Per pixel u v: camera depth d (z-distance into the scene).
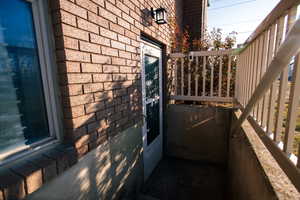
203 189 2.35
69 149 1.07
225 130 2.90
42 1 0.97
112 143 1.54
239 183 1.50
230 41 3.53
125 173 1.81
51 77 1.05
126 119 1.77
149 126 2.64
